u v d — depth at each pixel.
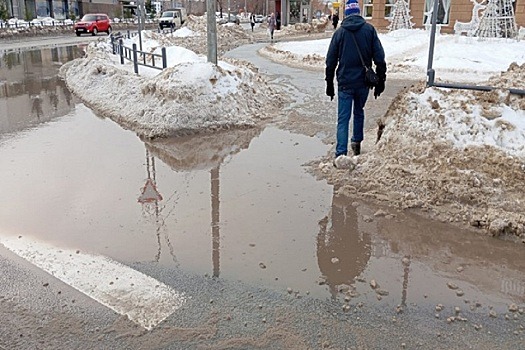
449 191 4.78
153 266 3.81
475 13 24.59
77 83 12.78
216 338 2.95
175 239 4.27
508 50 19.72
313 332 3.01
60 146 7.28
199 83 8.27
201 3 97.31
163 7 81.19
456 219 4.54
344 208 4.89
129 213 4.82
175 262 3.87
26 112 9.91
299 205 4.98
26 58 21.73
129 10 69.12
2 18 37.47
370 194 5.14
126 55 16.17
